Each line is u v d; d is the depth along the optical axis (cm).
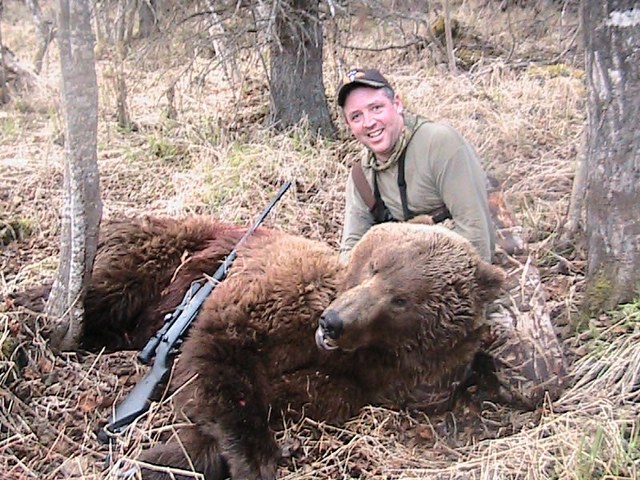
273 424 183
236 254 199
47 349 207
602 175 216
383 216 209
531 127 392
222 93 477
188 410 172
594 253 222
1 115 463
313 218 307
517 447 170
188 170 362
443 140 195
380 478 170
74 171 191
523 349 197
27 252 283
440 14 586
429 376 173
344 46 389
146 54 393
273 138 379
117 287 217
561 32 461
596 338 208
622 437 169
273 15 357
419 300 161
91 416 192
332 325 158
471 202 195
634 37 205
